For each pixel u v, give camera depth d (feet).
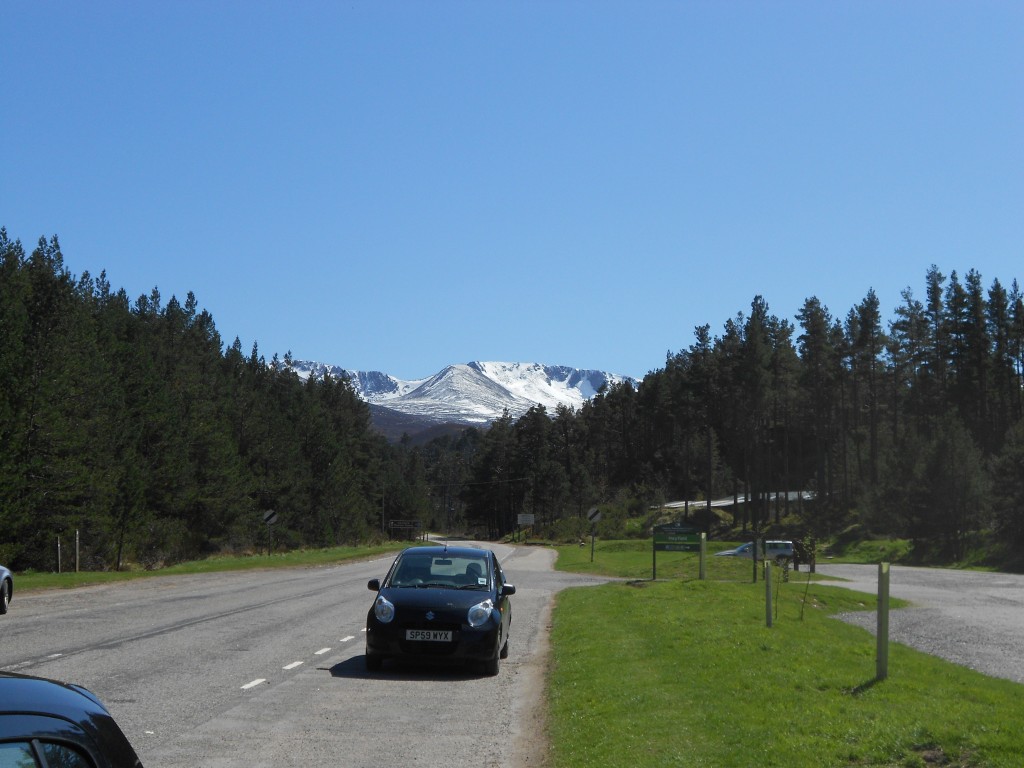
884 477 278.67
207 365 268.00
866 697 32.58
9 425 127.75
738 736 26.48
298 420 321.73
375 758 26.58
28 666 41.09
